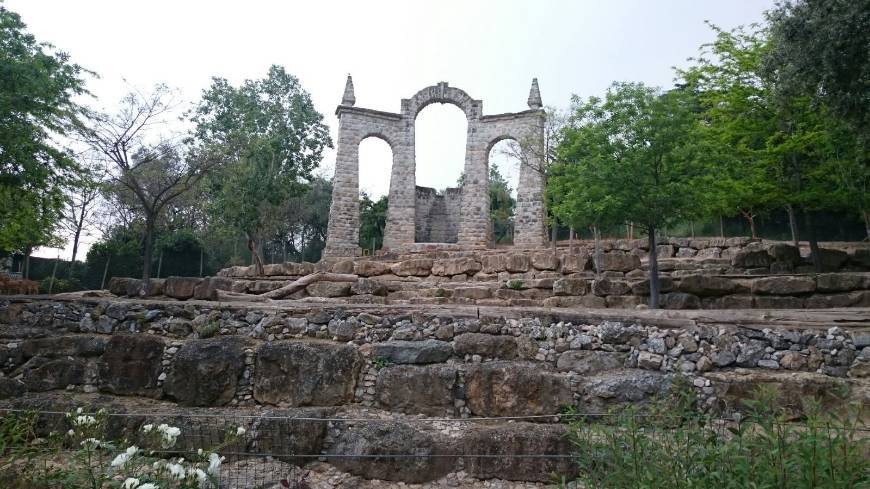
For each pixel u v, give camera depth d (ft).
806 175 60.59
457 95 115.96
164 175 62.69
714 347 31.81
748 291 46.91
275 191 95.30
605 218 46.68
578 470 25.09
